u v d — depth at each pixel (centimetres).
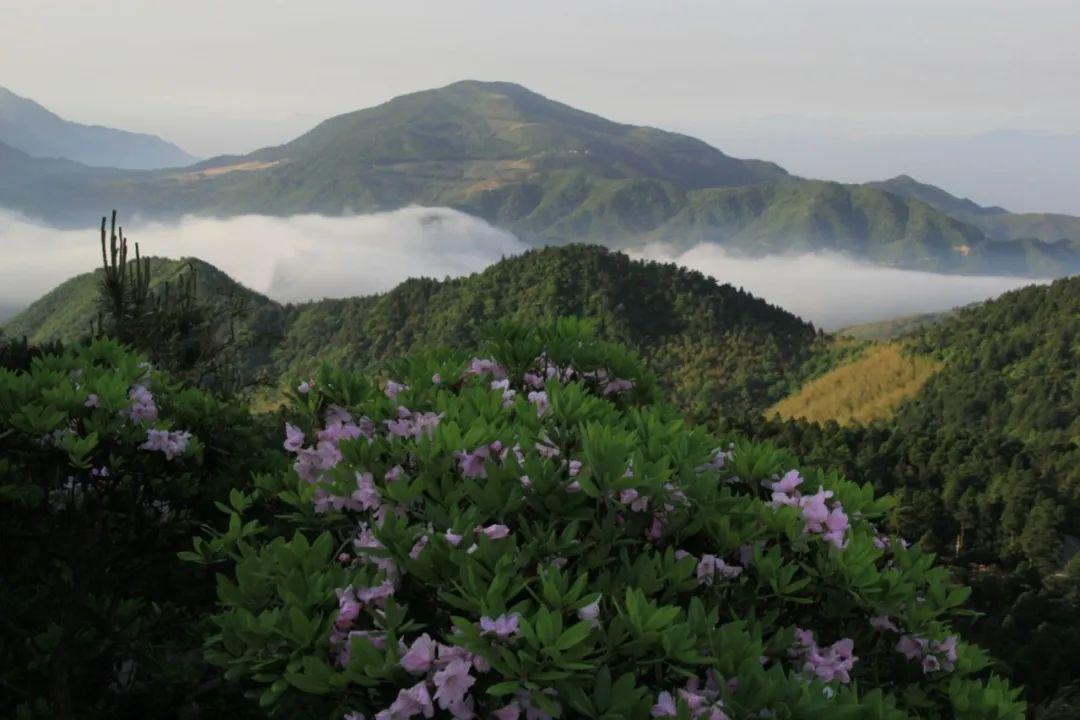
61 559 589
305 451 488
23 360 1005
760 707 301
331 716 324
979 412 16575
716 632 330
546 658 299
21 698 593
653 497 390
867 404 18450
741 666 314
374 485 417
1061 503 8938
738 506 411
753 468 468
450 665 299
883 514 479
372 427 511
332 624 339
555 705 287
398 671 315
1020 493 8844
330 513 454
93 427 566
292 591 352
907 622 394
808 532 418
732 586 384
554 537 368
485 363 641
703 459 446
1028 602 5738
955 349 18838
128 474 594
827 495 425
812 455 4569
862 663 392
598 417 496
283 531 561
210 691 607
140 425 577
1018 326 18925
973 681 393
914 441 10688
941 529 9212
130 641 595
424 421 498
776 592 379
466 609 326
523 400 500
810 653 366
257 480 523
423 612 362
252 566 378
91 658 591
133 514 592
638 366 662
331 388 524
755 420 10944
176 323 1177
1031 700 3891
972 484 9612
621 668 319
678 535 394
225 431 652
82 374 617
